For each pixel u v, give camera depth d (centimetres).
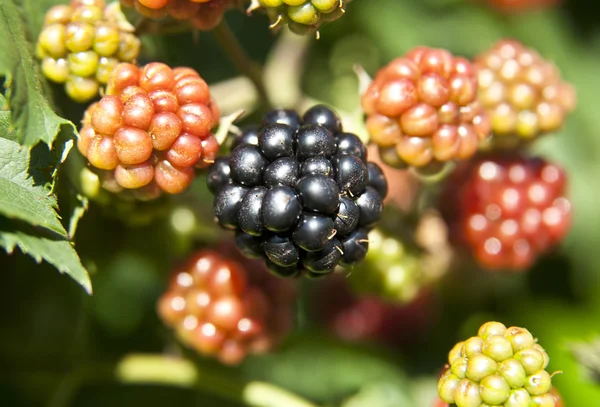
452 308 24
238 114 20
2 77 19
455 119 20
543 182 23
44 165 19
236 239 19
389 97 20
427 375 24
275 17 20
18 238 19
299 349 24
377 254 22
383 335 24
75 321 23
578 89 27
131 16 20
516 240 23
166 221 22
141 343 23
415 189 23
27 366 23
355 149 20
